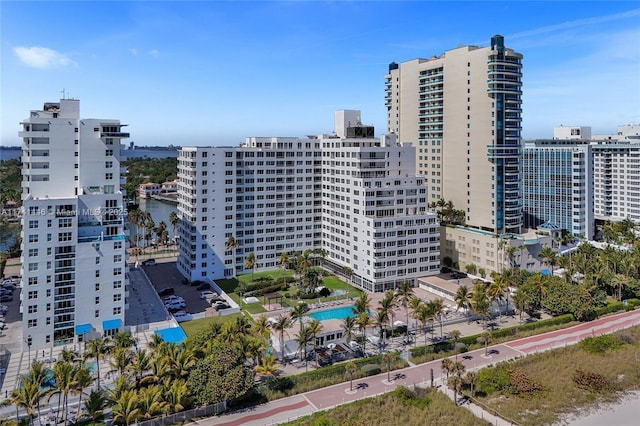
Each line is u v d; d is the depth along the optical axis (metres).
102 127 128.38
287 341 115.75
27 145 121.50
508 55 185.38
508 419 86.88
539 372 104.44
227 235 178.38
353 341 118.56
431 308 117.81
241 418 86.00
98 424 82.62
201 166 172.38
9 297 152.50
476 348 117.06
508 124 187.38
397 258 163.75
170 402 83.38
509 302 148.75
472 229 190.38
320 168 195.12
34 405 81.25
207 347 96.31
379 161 174.00
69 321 117.38
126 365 87.81
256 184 183.25
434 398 93.44
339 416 85.44
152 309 139.38
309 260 175.88
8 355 110.56
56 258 115.19
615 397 95.62
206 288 167.00
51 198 116.94
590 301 136.25
